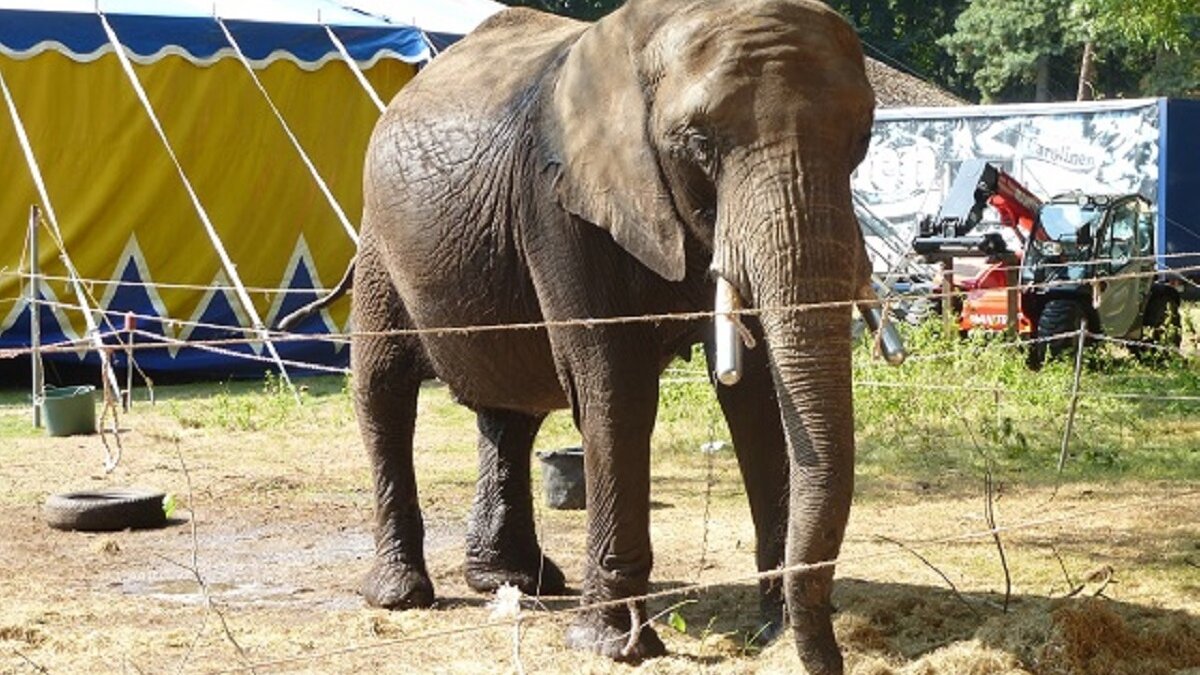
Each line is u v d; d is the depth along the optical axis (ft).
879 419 54.34
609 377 26.08
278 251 70.03
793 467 21.57
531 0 164.96
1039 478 46.32
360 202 71.67
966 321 73.72
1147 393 61.26
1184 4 76.74
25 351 22.43
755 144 22.56
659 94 24.06
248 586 33.88
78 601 32.22
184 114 67.87
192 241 68.49
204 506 42.96
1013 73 176.86
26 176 65.62
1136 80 189.78
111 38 65.26
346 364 71.92
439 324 29.40
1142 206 80.43
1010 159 101.09
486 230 27.96
